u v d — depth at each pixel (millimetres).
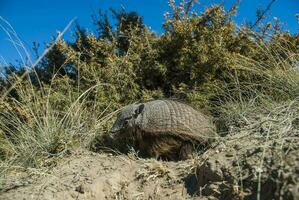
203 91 784
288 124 527
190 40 824
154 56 844
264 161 470
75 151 673
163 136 617
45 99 770
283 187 423
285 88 686
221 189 487
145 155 648
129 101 810
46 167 635
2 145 712
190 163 578
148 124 626
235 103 710
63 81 836
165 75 835
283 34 827
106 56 873
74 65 863
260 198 444
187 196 521
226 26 827
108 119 734
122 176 580
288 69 723
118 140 666
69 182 577
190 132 615
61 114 768
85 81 835
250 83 722
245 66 772
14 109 771
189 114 628
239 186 469
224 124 673
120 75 814
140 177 575
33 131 706
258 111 655
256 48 825
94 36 885
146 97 794
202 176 521
